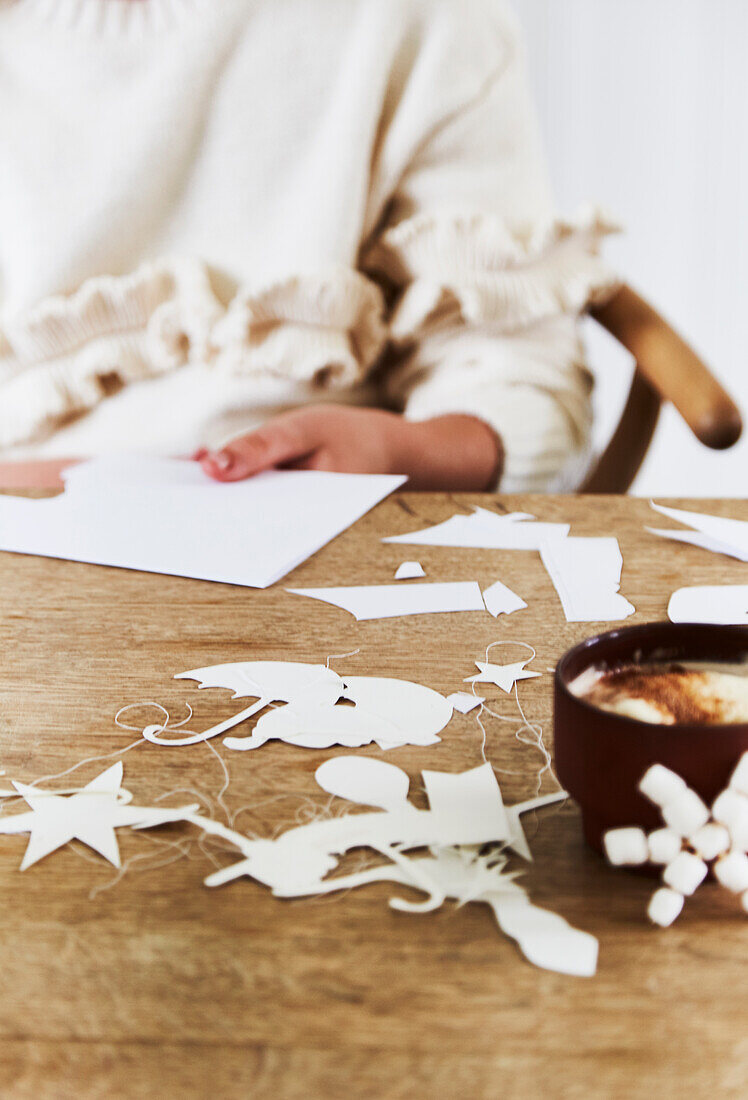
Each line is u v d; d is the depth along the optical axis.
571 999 0.62
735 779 0.64
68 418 1.51
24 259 1.47
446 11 1.44
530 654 0.83
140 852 0.69
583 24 2.61
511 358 1.38
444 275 1.40
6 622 0.89
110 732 0.77
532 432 1.30
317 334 1.43
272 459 1.12
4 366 1.48
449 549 0.98
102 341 1.44
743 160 2.71
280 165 1.49
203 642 0.86
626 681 0.69
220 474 1.10
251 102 1.46
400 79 1.47
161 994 0.63
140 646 0.85
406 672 0.82
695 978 0.63
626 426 1.35
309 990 0.63
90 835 0.70
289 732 0.76
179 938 0.65
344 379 1.45
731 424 1.15
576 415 1.40
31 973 0.64
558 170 2.74
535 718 0.77
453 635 0.86
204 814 0.71
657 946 0.64
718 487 3.00
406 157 1.48
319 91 1.47
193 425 1.46
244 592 0.92
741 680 0.69
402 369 1.52
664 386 1.22
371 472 1.16
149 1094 0.60
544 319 1.44
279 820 0.70
